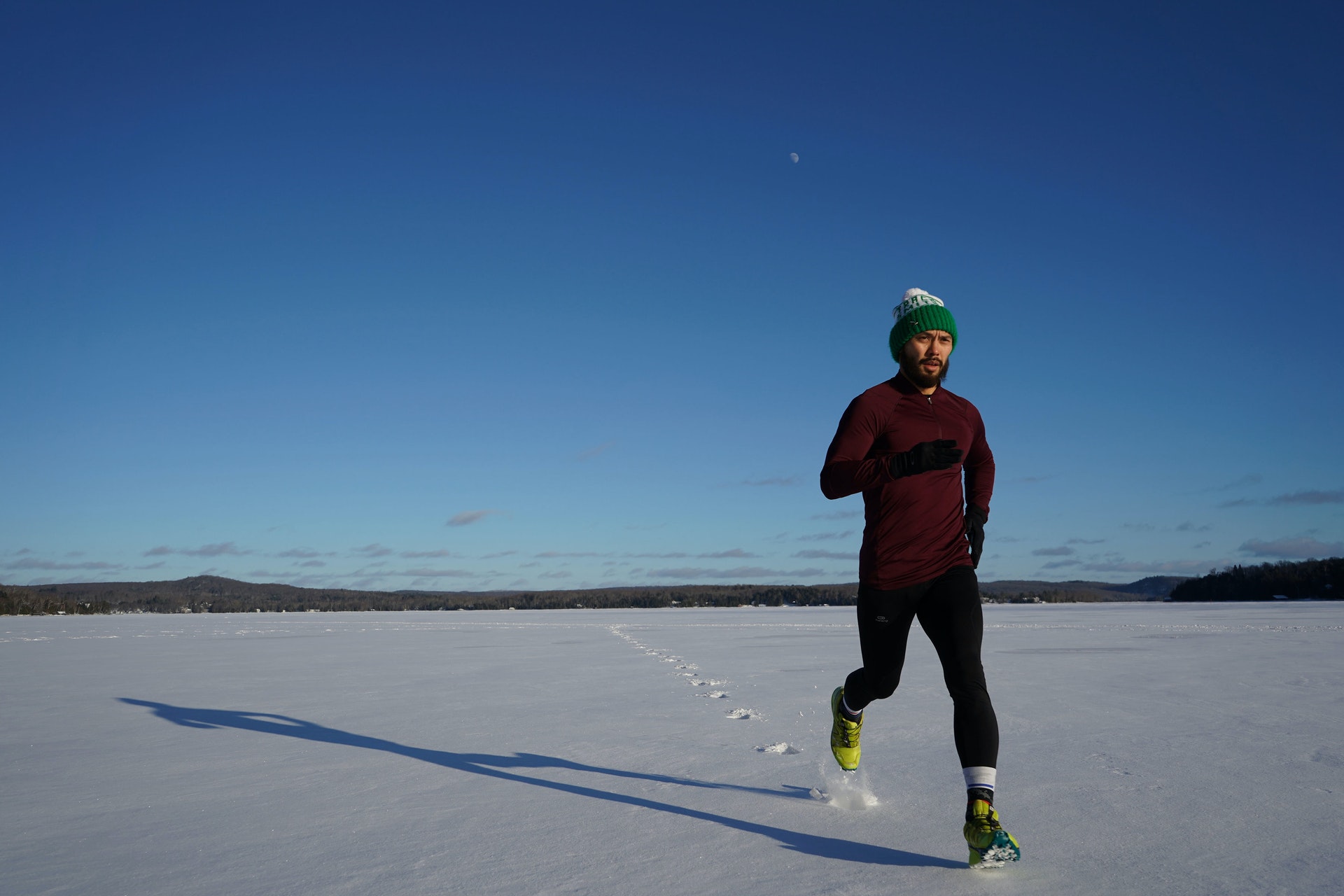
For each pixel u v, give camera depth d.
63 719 5.96
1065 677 7.74
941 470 2.85
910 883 2.43
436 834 3.02
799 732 5.09
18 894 2.44
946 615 2.93
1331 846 2.73
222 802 3.54
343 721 5.75
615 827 3.09
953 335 3.12
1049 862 2.61
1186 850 2.70
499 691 7.30
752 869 2.58
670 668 9.27
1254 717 5.36
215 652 12.52
